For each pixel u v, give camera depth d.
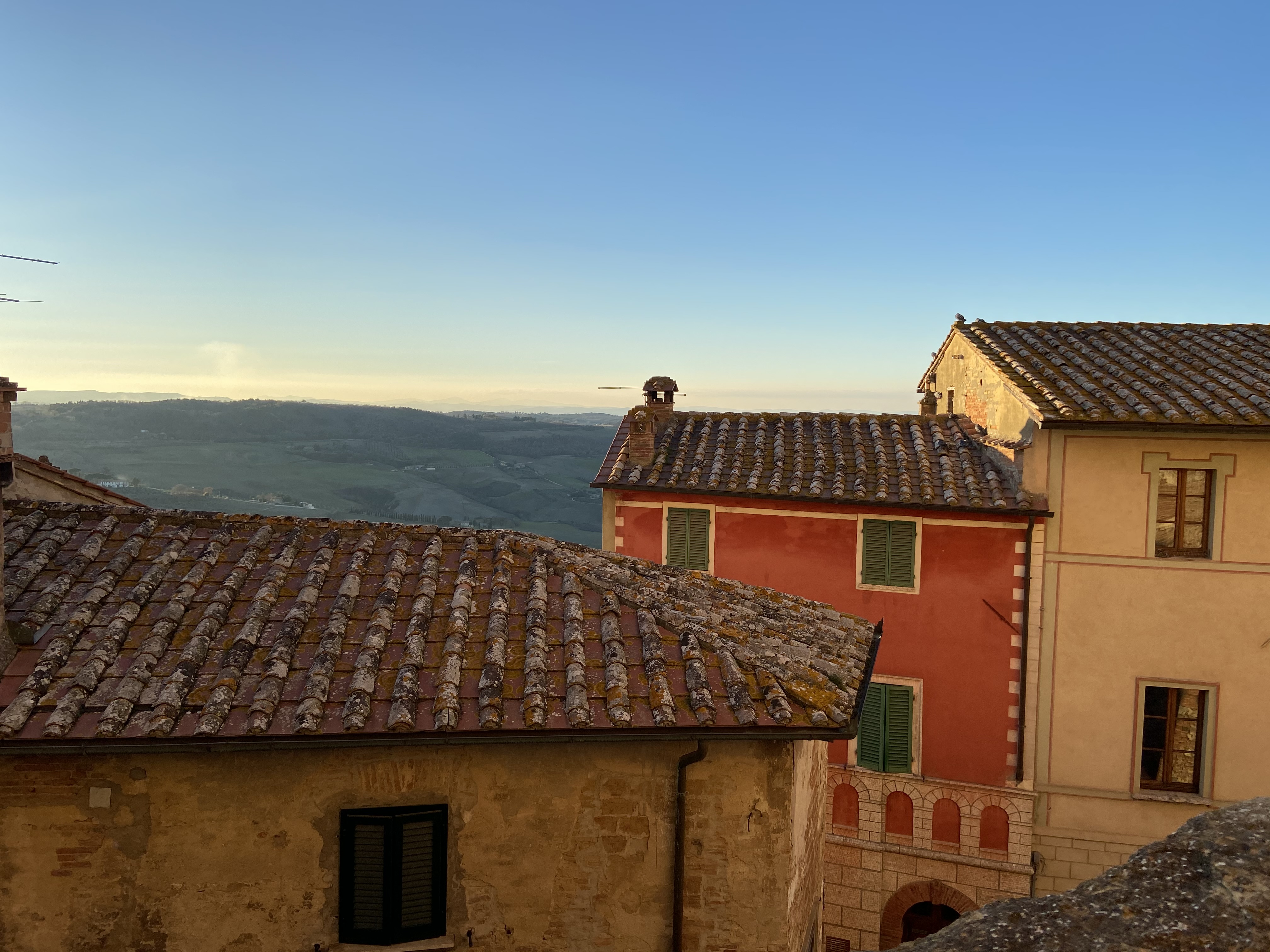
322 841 7.26
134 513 9.23
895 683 15.99
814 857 10.65
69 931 7.05
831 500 15.84
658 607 8.45
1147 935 2.52
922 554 15.80
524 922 7.45
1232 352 16.17
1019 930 2.66
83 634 7.38
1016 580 15.30
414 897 7.38
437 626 7.98
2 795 6.94
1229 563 14.41
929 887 15.91
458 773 7.35
